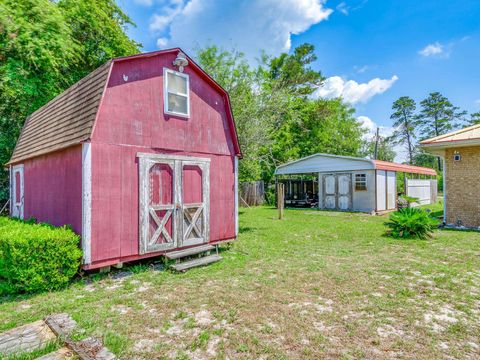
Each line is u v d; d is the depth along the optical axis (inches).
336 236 344.5
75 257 178.9
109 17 611.8
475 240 312.7
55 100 296.0
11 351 103.4
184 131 251.4
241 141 385.7
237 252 268.8
